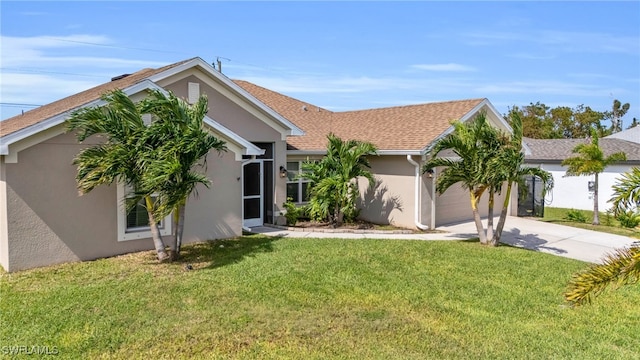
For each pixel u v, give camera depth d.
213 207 12.50
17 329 6.29
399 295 8.11
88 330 6.29
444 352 5.88
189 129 9.47
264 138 14.99
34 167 9.34
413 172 15.53
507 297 8.19
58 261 9.74
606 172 24.77
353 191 15.92
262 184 15.63
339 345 6.01
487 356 5.79
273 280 8.73
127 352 5.68
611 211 5.28
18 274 8.95
